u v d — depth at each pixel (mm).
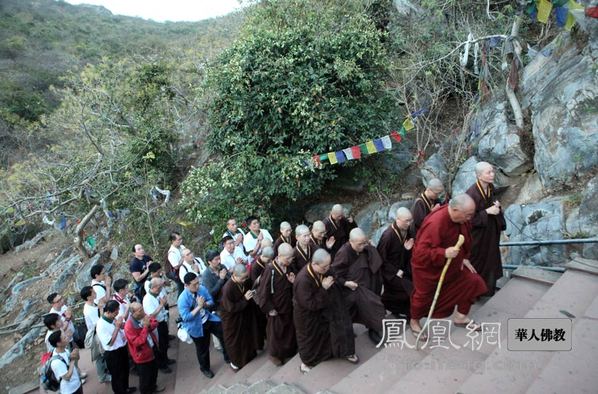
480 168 4816
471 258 5016
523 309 4617
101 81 13391
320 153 8945
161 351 6910
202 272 7117
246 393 4902
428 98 9812
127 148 12609
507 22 9148
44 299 12891
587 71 6070
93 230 14836
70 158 12789
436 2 10039
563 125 6074
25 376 9953
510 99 7168
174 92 14203
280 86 8852
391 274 5238
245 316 6137
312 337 4902
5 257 18000
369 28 9602
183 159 14219
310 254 5836
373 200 9992
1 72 26469
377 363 4355
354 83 9219
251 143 9359
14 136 19219
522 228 6160
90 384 6957
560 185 6102
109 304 5941
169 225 12445
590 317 3766
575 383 3074
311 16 9719
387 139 7883
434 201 5434
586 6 5730
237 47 9148
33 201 11867
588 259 4859
